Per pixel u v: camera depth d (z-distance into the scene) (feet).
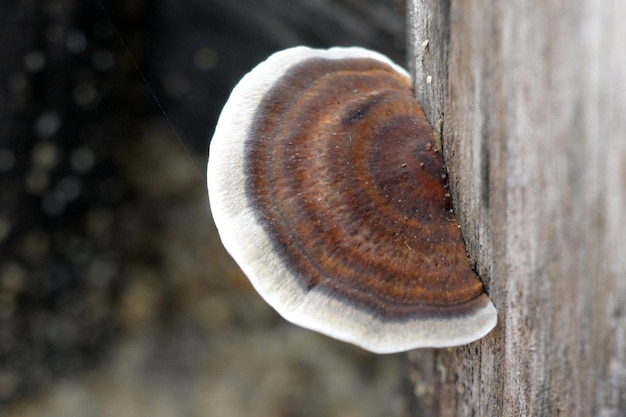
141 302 1.57
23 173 1.31
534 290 0.72
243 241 0.75
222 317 1.59
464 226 0.75
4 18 1.17
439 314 0.73
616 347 0.70
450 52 0.74
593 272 0.69
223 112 0.78
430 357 0.87
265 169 0.76
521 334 0.74
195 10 1.33
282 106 0.77
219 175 0.76
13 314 1.40
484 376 0.78
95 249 1.48
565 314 0.71
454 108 0.74
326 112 0.76
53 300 1.45
